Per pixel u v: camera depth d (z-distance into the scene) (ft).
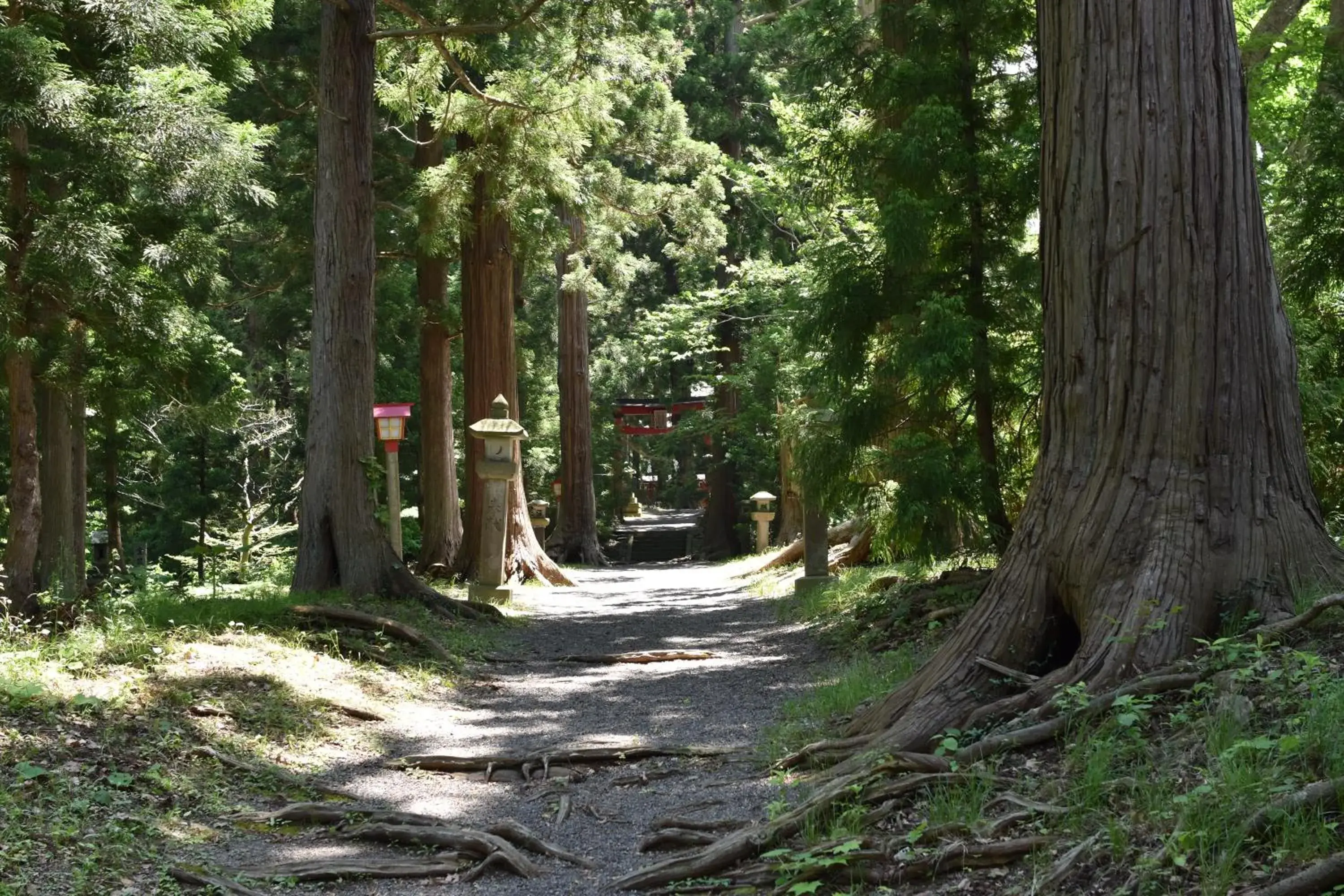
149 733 20.16
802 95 37.68
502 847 16.08
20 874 13.71
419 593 40.93
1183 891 11.19
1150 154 18.66
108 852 15.02
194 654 25.76
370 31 41.52
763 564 72.74
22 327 28.37
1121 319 18.74
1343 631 15.90
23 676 20.86
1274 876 10.97
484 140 52.42
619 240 75.56
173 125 27.94
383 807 19.11
